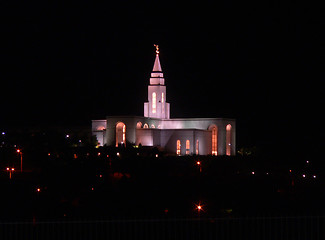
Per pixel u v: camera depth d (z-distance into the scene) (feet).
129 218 360.07
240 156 594.24
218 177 475.31
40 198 400.88
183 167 510.17
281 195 427.74
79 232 323.57
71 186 426.92
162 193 416.05
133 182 444.14
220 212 374.84
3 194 406.00
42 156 541.75
